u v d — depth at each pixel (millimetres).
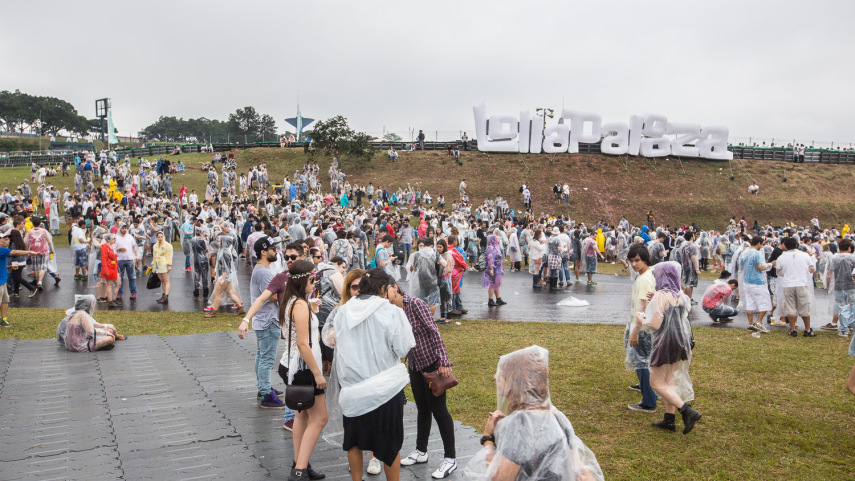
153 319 12297
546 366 3336
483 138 53469
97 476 4723
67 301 13984
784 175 54469
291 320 4934
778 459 5836
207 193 38812
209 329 11461
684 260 14195
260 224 13109
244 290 16625
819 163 58062
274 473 4898
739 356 9805
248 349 9633
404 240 23562
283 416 6359
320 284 6875
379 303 4477
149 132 140750
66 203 30719
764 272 12094
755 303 12047
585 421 6844
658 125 53156
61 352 9203
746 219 48125
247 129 115125
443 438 5062
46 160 54156
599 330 12031
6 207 28578
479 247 24531
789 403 7492
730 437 6383
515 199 48719
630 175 52500
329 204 38312
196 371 8211
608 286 18906
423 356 5059
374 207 36625
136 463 5023
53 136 115750
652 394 7121
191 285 16750
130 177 39406
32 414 6289
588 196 49562
